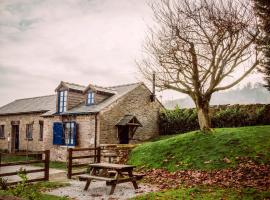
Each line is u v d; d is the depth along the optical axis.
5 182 11.22
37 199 8.75
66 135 26.55
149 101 28.62
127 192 11.21
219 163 14.34
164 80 19.36
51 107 31.39
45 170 13.80
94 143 23.69
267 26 14.21
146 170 16.05
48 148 28.22
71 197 10.41
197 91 18.19
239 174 12.31
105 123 24.09
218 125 25.09
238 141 16.17
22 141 34.09
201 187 10.95
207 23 17.92
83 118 25.14
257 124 23.14
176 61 18.27
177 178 13.43
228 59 17.61
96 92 26.17
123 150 19.45
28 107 35.53
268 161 13.36
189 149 16.92
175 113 28.67
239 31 17.78
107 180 10.88
